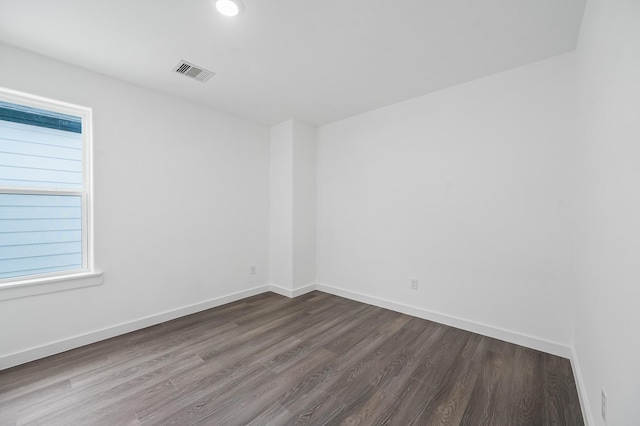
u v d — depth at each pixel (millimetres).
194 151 3035
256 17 1712
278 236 3773
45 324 2119
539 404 1614
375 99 2975
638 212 895
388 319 2873
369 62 2248
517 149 2320
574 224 2047
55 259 2260
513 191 2342
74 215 2338
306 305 3295
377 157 3252
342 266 3627
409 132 2979
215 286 3246
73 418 1503
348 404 1621
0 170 2055
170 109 2838
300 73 2424
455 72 2408
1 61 1962
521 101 2301
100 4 1585
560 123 2131
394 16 1711
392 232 3133
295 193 3637
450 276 2697
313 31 1855
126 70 2346
